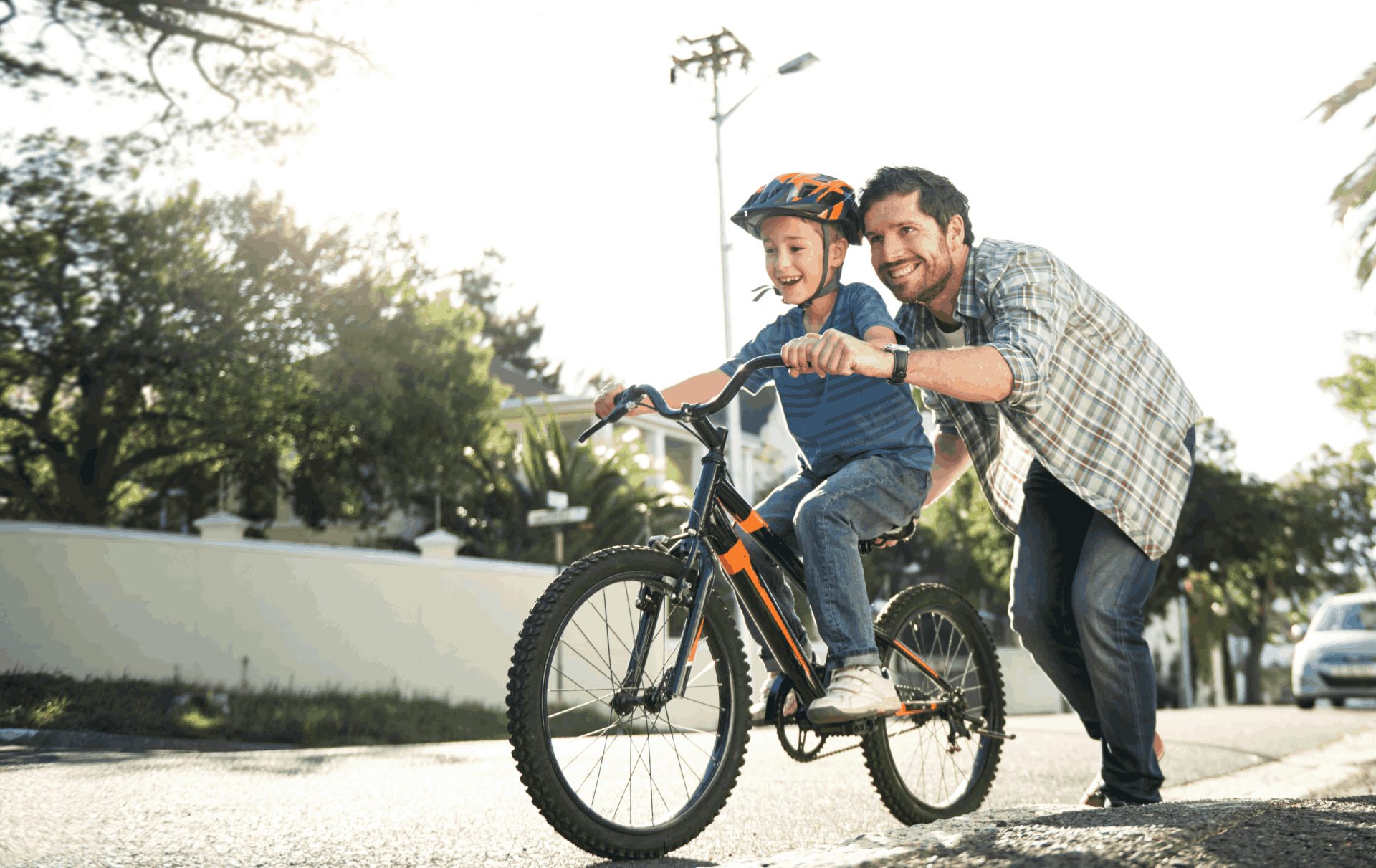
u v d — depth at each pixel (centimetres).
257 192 1709
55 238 1563
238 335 1638
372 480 1967
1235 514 2573
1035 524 272
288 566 1177
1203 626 3550
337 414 1758
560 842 221
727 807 277
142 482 2033
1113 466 239
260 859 200
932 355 211
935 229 250
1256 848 144
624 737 236
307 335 1722
